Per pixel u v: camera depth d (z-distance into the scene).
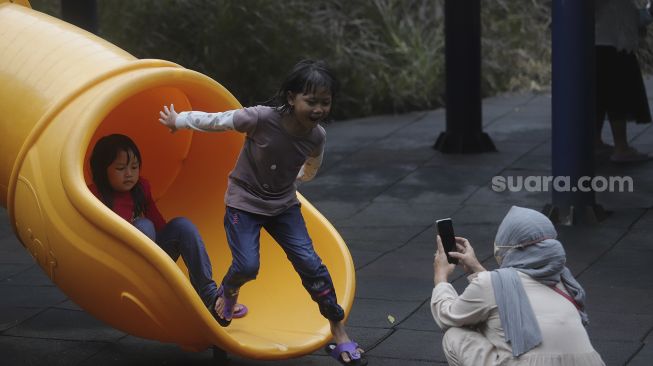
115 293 6.32
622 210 10.66
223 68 15.60
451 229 5.98
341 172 12.62
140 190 7.24
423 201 11.32
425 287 8.59
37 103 6.88
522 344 5.31
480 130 13.39
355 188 11.91
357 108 16.02
